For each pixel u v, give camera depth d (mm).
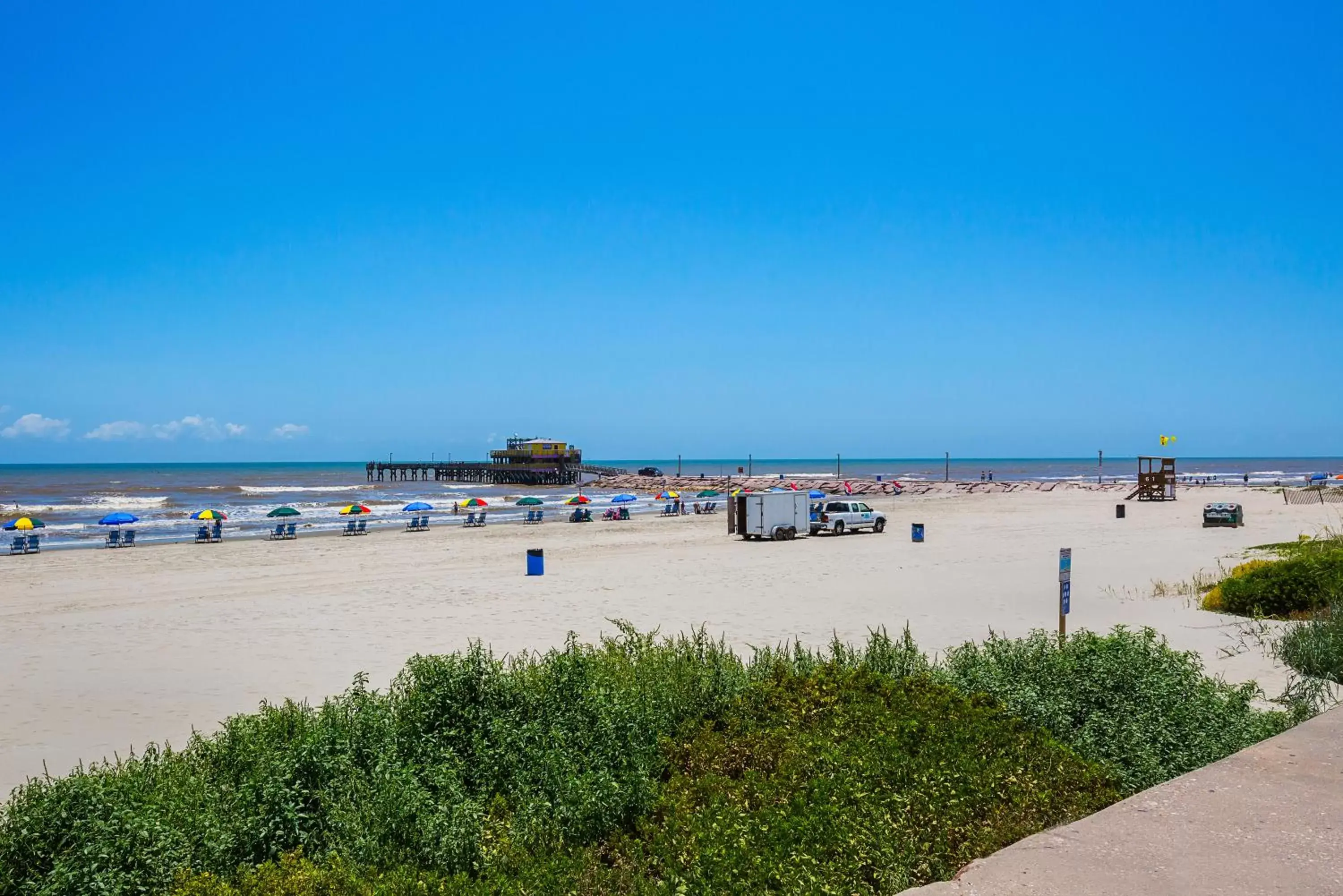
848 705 7824
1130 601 19312
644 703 7625
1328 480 101688
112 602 22188
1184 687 7598
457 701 7457
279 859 5645
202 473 193750
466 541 39406
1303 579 16469
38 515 60750
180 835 5461
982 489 94375
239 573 28109
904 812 5617
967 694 8273
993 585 22516
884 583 23422
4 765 9711
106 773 6473
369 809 5879
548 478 118500
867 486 95938
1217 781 4934
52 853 5176
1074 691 7637
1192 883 3654
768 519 37281
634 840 5949
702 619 18422
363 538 41219
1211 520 40781
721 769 6918
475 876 5543
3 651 16031
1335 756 5355
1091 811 5777
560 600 21359
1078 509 57000
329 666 14430
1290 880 3666
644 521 52594
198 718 11531
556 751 6703
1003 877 3750
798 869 4973
